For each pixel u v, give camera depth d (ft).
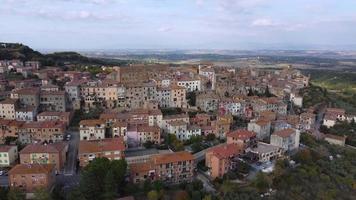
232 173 513.86
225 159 512.63
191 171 517.14
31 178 441.27
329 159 642.63
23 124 637.30
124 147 547.90
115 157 533.14
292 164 581.12
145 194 447.42
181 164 509.35
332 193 525.75
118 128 637.71
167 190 464.65
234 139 615.16
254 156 573.74
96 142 561.02
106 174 437.99
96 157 498.28
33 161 513.04
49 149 519.19
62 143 569.23
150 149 612.70
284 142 621.72
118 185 453.99
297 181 529.86
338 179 571.28
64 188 455.22
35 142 617.62
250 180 502.38
